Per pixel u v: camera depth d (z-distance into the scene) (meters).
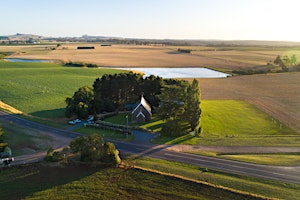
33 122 78.50
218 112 94.69
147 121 83.62
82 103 84.69
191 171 50.47
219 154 58.69
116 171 50.97
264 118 88.94
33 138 66.50
